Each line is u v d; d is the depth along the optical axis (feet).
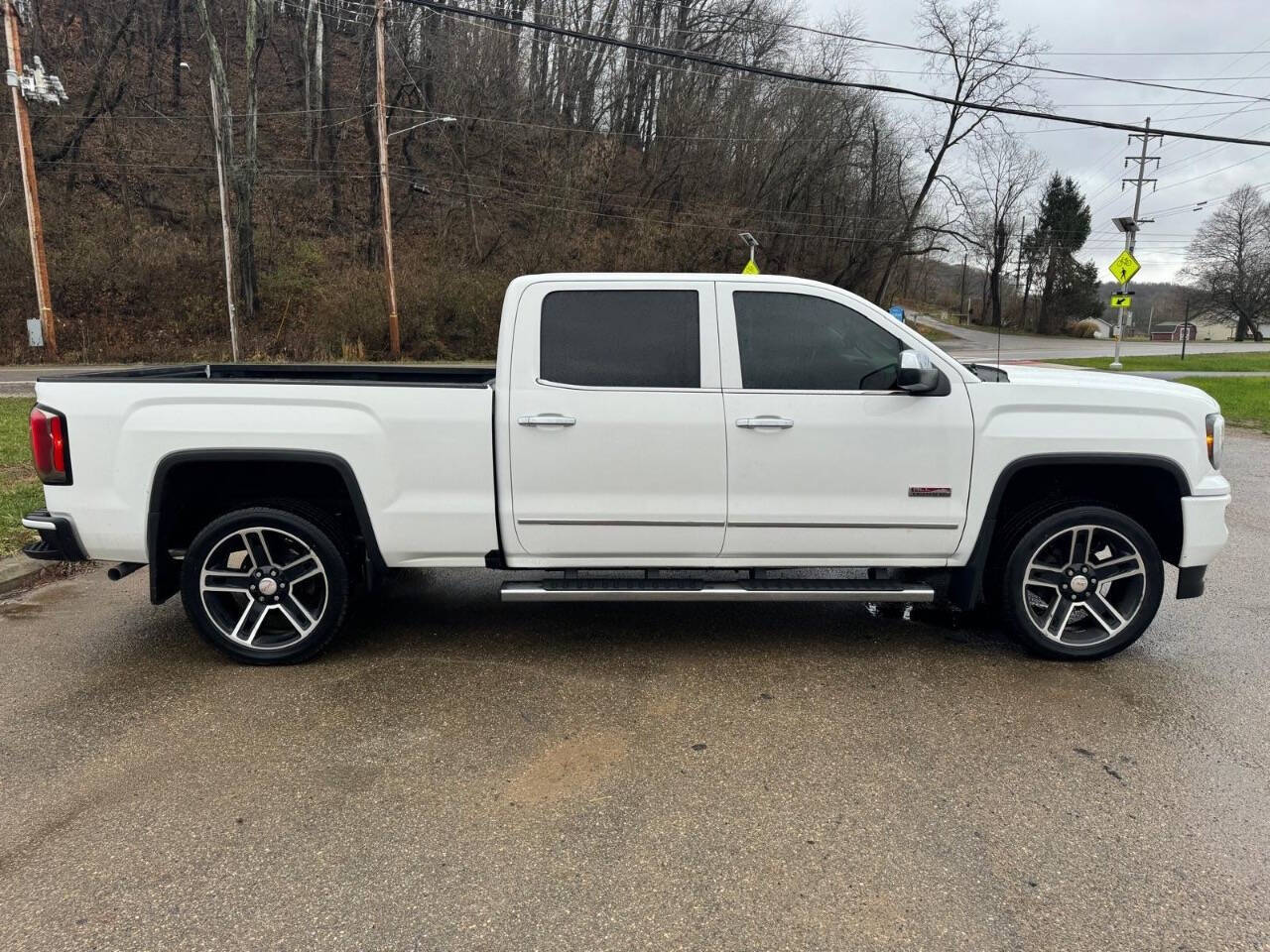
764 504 13.34
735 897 8.07
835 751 10.96
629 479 13.23
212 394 13.08
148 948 7.36
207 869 8.50
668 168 138.41
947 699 12.52
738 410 13.14
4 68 106.42
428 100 128.98
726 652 14.43
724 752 10.94
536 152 130.72
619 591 13.44
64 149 106.63
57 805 9.67
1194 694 12.73
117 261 99.76
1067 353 117.39
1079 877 8.39
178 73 123.24
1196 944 7.44
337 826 9.25
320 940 7.47
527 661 13.98
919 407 13.24
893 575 14.53
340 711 12.12
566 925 7.68
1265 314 238.48
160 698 12.54
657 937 7.52
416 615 16.35
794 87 142.31
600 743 11.19
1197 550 13.65
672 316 13.28
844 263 155.22
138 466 13.02
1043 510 13.70
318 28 120.06
